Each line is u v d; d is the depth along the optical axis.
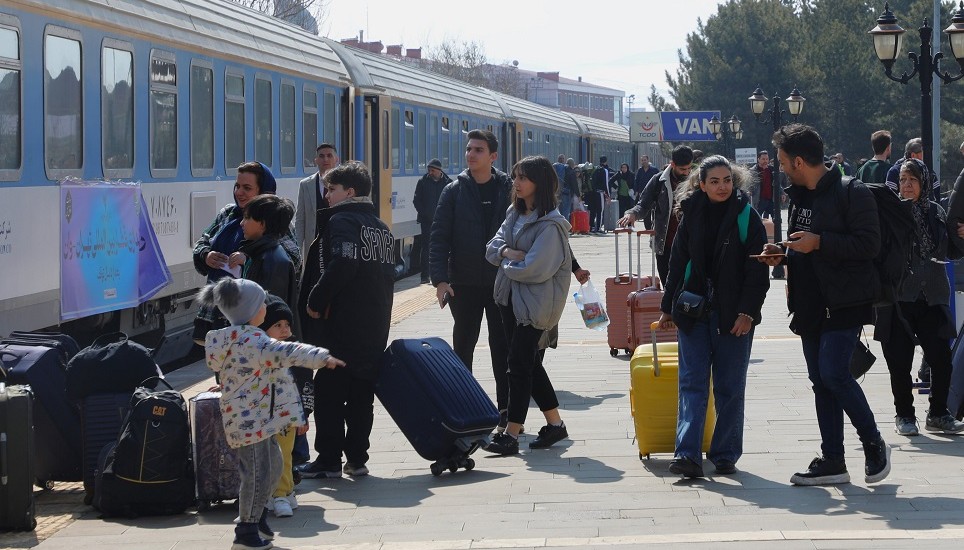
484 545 5.95
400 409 7.79
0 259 9.41
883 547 5.62
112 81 11.62
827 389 7.07
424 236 22.48
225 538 6.42
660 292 12.20
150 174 12.55
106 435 7.25
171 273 13.15
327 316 7.77
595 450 8.41
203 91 14.11
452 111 29.48
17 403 6.61
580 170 38.44
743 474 7.45
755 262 7.21
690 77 70.19
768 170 34.53
